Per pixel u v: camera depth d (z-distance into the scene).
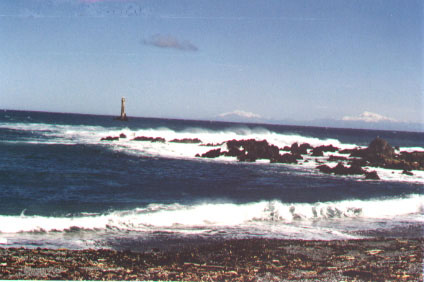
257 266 12.52
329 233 16.92
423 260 13.48
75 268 11.64
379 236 16.78
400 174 37.03
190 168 35.94
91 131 70.94
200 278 11.38
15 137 56.38
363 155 45.69
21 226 15.65
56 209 19.33
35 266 11.58
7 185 24.66
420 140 128.62
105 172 31.86
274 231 16.92
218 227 17.28
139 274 11.48
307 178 32.84
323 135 126.44
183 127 126.94
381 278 11.65
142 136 57.28
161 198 22.97
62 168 32.69
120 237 15.28
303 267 12.48
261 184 29.25
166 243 14.77
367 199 24.69
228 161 41.34
